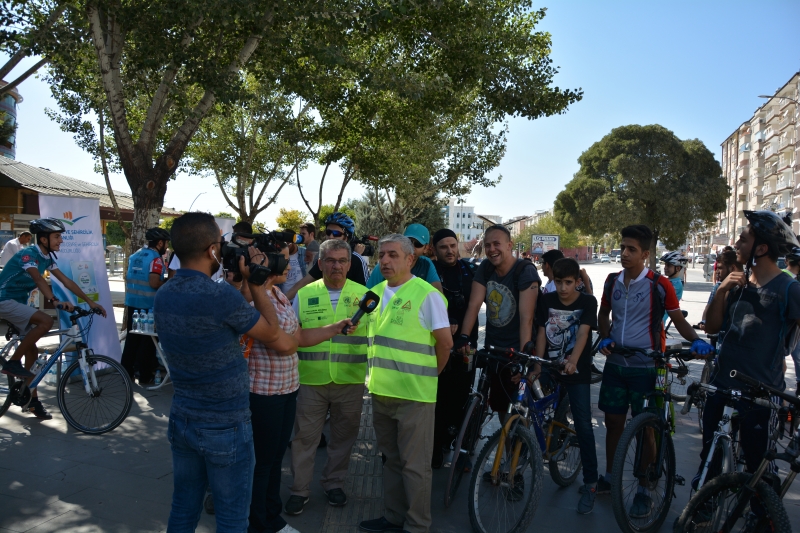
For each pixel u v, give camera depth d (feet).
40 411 18.35
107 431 17.35
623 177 140.87
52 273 18.83
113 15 25.75
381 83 30.89
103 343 23.29
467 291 16.19
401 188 71.77
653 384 13.28
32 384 17.83
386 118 44.88
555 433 14.55
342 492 13.33
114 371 17.67
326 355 12.79
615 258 327.26
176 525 8.74
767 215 11.63
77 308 18.11
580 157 154.71
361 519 12.65
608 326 14.46
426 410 11.51
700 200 138.51
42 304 35.83
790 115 201.87
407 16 32.53
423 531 11.58
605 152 144.56
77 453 15.71
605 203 141.08
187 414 8.37
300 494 12.87
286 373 11.26
